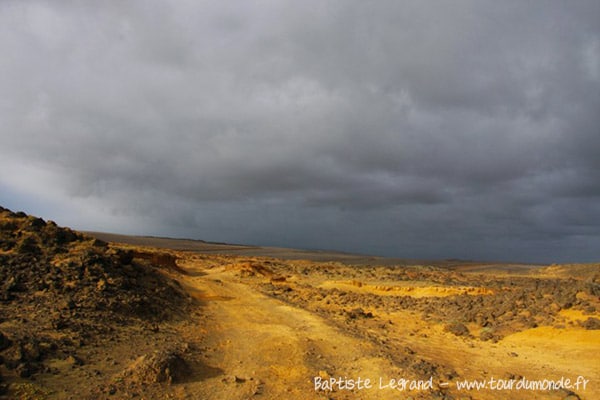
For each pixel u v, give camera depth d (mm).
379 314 27312
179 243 183500
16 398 9492
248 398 11320
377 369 13797
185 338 17016
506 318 21000
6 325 13836
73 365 11945
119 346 14414
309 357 15016
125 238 169250
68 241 24375
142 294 21312
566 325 18375
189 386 11812
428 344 18484
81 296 18078
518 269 101500
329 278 58781
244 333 18828
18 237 22469
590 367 14344
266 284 42625
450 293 40406
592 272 71438
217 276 48625
